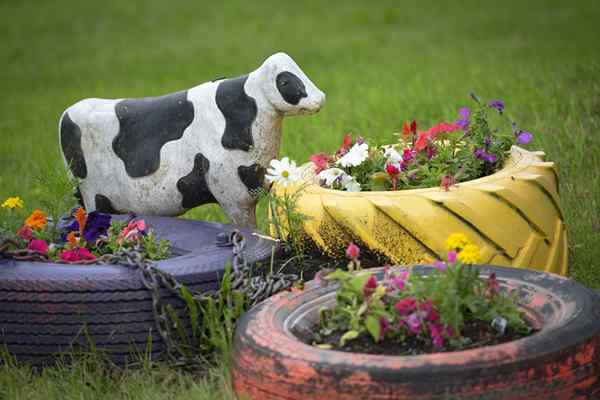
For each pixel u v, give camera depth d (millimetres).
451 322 3688
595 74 9969
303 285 4250
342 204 4867
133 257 4473
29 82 15500
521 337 3740
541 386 3363
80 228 5211
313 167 5695
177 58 16719
